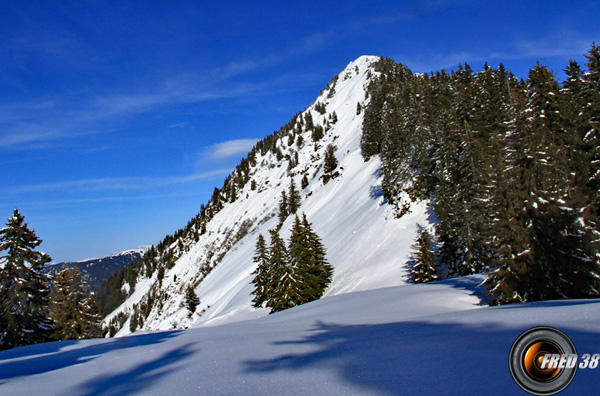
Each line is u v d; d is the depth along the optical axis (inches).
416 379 149.3
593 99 1067.3
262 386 164.2
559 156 629.9
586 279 554.9
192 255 5659.5
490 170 683.4
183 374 203.3
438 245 1486.2
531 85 1161.4
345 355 205.5
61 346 443.5
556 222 573.3
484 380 139.5
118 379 213.3
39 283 1021.8
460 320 282.8
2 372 279.0
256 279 1845.5
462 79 2733.8
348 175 3420.3
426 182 1763.0
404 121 2129.7
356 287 1508.4
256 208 5049.2
